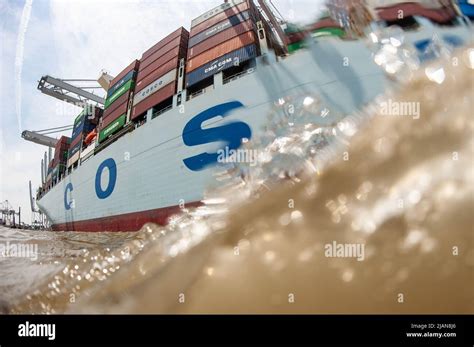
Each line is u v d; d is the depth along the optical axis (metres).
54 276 2.32
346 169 1.34
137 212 21.25
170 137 19.73
